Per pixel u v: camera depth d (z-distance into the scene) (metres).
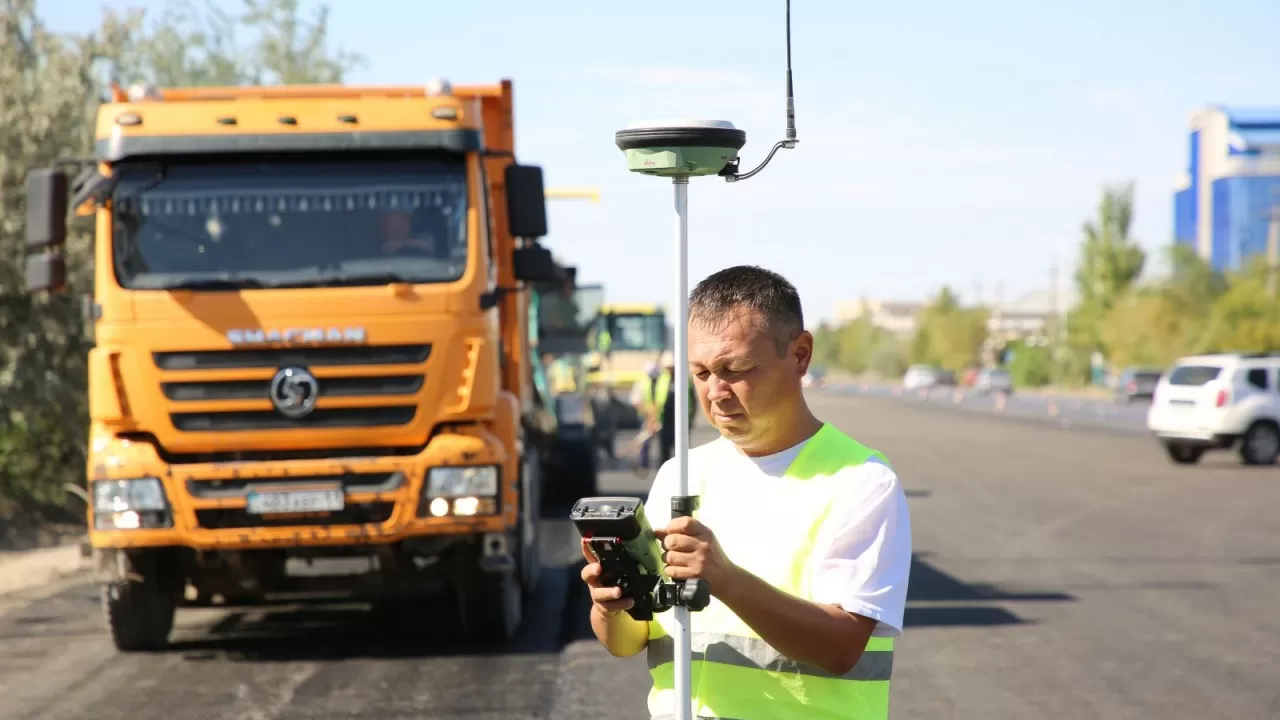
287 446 8.80
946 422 50.38
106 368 8.77
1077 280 105.56
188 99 9.71
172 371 8.76
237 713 7.46
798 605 2.85
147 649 9.37
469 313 8.90
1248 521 17.20
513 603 9.70
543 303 17.55
